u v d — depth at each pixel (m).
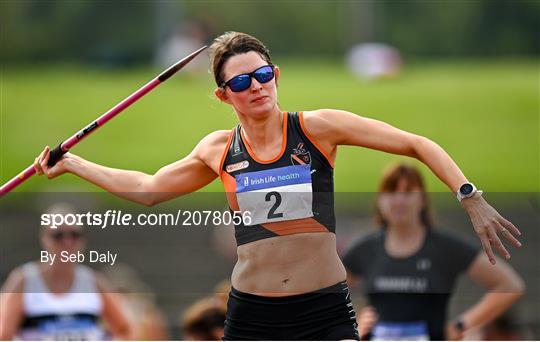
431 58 118.88
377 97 85.06
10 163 67.69
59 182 50.66
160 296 29.02
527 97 84.50
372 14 120.25
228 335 13.20
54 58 117.31
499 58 117.50
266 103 12.57
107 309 18.25
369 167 60.97
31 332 17.44
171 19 118.75
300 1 125.75
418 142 12.52
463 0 120.56
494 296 17.73
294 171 12.64
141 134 73.44
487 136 73.81
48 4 119.69
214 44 12.95
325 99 83.38
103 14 120.06
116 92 87.94
